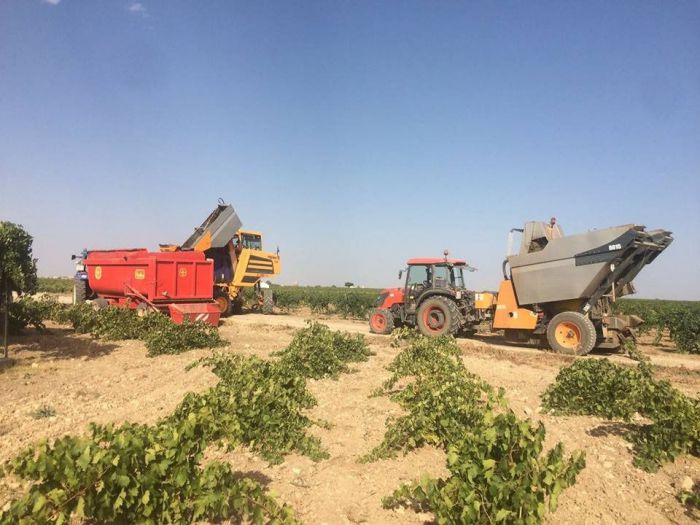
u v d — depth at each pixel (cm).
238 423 597
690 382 1063
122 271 1780
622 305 2497
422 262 1758
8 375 946
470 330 1784
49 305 1908
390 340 1639
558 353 1385
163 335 1262
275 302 3031
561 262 1389
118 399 804
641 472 562
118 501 383
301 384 799
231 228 2158
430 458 601
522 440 421
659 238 1348
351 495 503
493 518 397
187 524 425
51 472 380
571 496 505
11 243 1070
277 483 525
